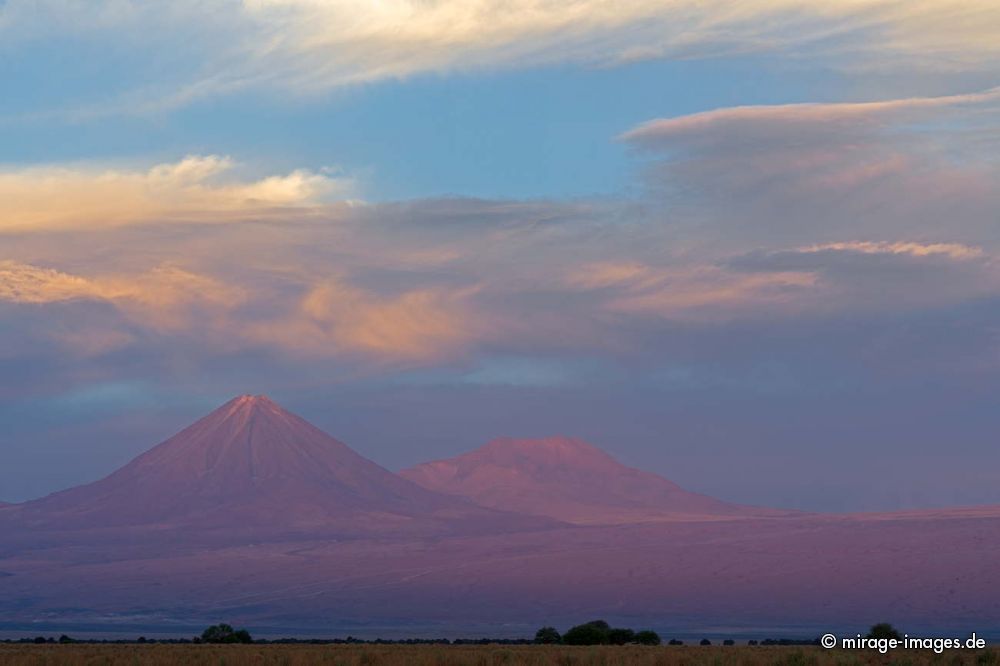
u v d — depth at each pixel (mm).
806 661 74062
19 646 112438
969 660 76312
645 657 79688
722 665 73875
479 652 85812
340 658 76938
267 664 74812
